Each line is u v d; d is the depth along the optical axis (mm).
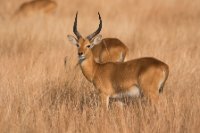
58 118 18578
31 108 19328
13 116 18688
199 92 20906
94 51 27516
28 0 55875
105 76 20625
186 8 46531
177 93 20578
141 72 19453
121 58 27031
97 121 18172
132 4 48594
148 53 28500
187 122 17734
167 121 17875
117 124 18016
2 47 30812
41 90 21469
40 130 17688
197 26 38812
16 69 24875
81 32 35625
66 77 23266
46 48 30312
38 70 24016
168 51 29219
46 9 47906
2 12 49219
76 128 17969
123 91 20219
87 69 21031
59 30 35375
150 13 44812
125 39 34094
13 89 21094
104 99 20719
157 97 19281
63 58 27141
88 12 46375
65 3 49938
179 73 23719
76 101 20531
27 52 29438
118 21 40531
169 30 37094
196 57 27719
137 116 18688
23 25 37781
